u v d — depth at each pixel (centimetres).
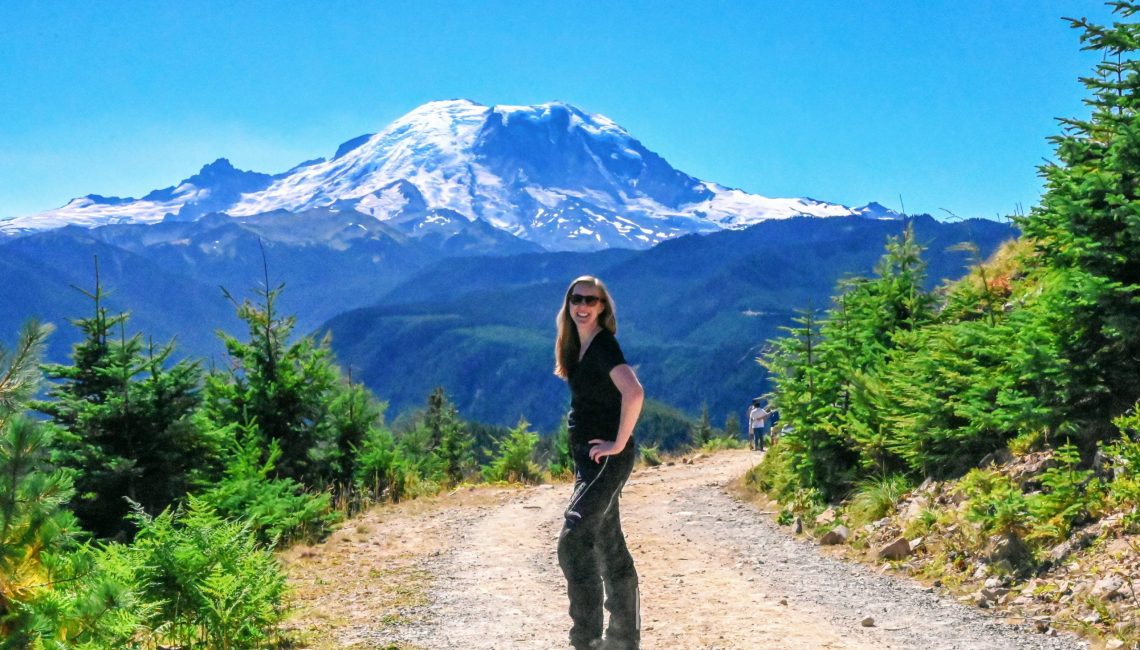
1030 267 956
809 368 1341
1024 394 891
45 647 423
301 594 822
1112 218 779
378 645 629
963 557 808
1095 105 854
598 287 475
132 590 550
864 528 1020
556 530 1243
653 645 620
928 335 1142
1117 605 605
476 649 615
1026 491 850
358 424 2138
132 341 1356
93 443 1290
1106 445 800
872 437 1177
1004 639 606
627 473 472
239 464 1270
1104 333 778
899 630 646
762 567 922
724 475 1962
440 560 1004
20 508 425
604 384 471
